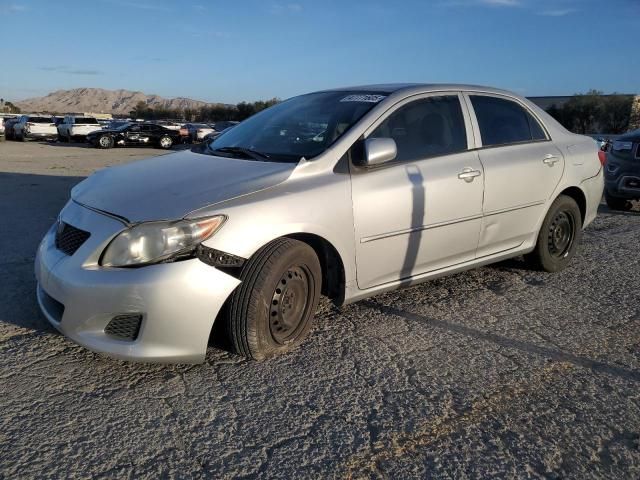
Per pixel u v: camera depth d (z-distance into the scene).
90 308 2.95
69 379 3.12
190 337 2.98
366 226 3.60
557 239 5.16
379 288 3.84
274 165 3.54
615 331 3.99
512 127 4.77
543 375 3.33
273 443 2.62
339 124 3.85
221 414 2.84
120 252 2.96
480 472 2.46
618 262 5.72
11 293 4.36
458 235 4.20
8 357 3.34
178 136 30.97
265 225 3.15
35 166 16.11
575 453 2.61
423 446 2.63
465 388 3.15
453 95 4.41
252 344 3.23
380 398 3.03
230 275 3.08
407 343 3.70
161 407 2.88
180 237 2.95
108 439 2.61
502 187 4.44
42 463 2.43
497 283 4.95
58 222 3.51
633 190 8.51
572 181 5.07
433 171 3.99
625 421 2.87
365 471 2.45
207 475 2.40
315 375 3.25
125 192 3.29
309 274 3.43
